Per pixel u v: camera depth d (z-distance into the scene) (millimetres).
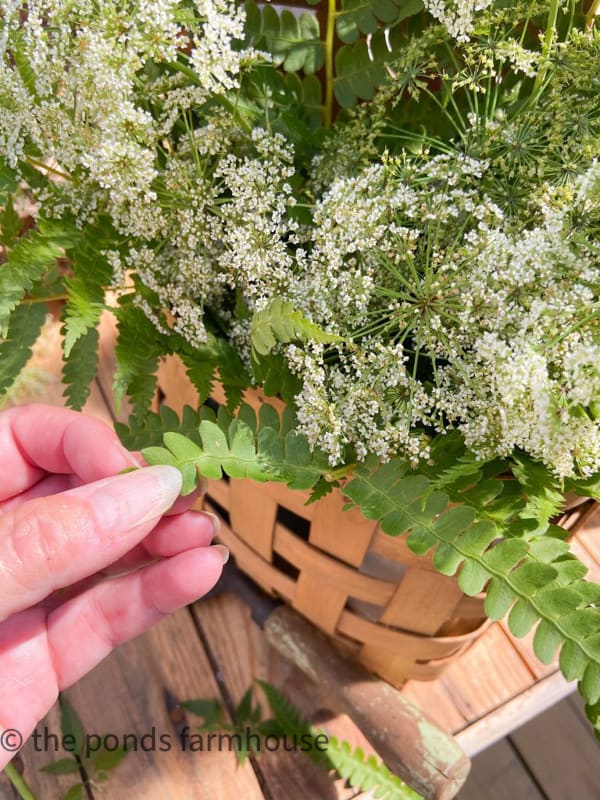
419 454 156
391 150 196
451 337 153
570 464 138
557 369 143
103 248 180
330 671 263
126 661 278
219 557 194
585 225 147
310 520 200
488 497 150
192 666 280
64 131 160
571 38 165
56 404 299
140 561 228
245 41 198
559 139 161
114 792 256
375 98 184
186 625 287
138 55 161
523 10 171
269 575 257
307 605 250
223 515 268
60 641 206
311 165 199
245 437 156
